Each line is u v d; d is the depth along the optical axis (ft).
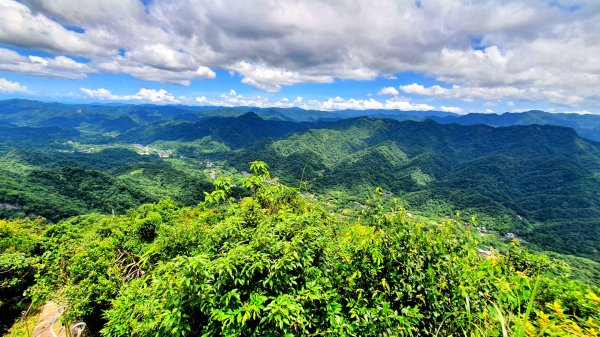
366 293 12.27
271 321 10.32
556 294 12.41
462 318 10.35
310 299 11.07
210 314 10.59
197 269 10.19
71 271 27.63
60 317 26.08
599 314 10.23
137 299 14.89
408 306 11.12
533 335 7.56
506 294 10.94
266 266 10.75
